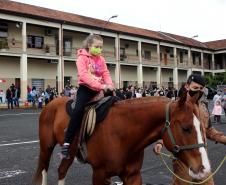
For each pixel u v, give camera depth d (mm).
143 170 8070
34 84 38625
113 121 4383
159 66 53500
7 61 36281
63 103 5539
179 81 60562
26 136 13969
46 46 39219
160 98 4297
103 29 44094
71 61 42344
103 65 4938
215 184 6887
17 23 35812
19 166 8562
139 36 49594
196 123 3637
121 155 4301
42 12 39719
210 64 67312
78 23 40969
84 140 4547
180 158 3750
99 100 4680
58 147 11055
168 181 7133
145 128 4203
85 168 8266
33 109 30594
